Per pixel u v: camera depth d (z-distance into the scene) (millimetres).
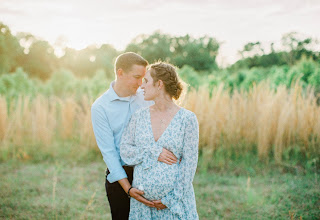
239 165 5227
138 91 2414
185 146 1973
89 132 6156
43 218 3529
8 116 6965
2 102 6613
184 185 1952
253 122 5762
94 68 39375
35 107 7031
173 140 1958
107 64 38406
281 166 5102
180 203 1965
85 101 6602
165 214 2004
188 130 1965
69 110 7004
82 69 39906
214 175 4883
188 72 10055
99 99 2316
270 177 4715
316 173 4754
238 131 5758
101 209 3781
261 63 34344
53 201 3861
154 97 2014
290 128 5398
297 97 5848
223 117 5777
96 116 2264
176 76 2025
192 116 1974
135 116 2107
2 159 5965
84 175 5078
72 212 3693
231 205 3793
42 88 13758
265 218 3410
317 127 5336
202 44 41594
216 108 5840
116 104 2295
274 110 5566
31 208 3754
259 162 5320
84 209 3795
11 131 6430
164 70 1979
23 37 42938
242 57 35500
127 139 2117
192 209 2018
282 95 5793
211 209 3711
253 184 4445
